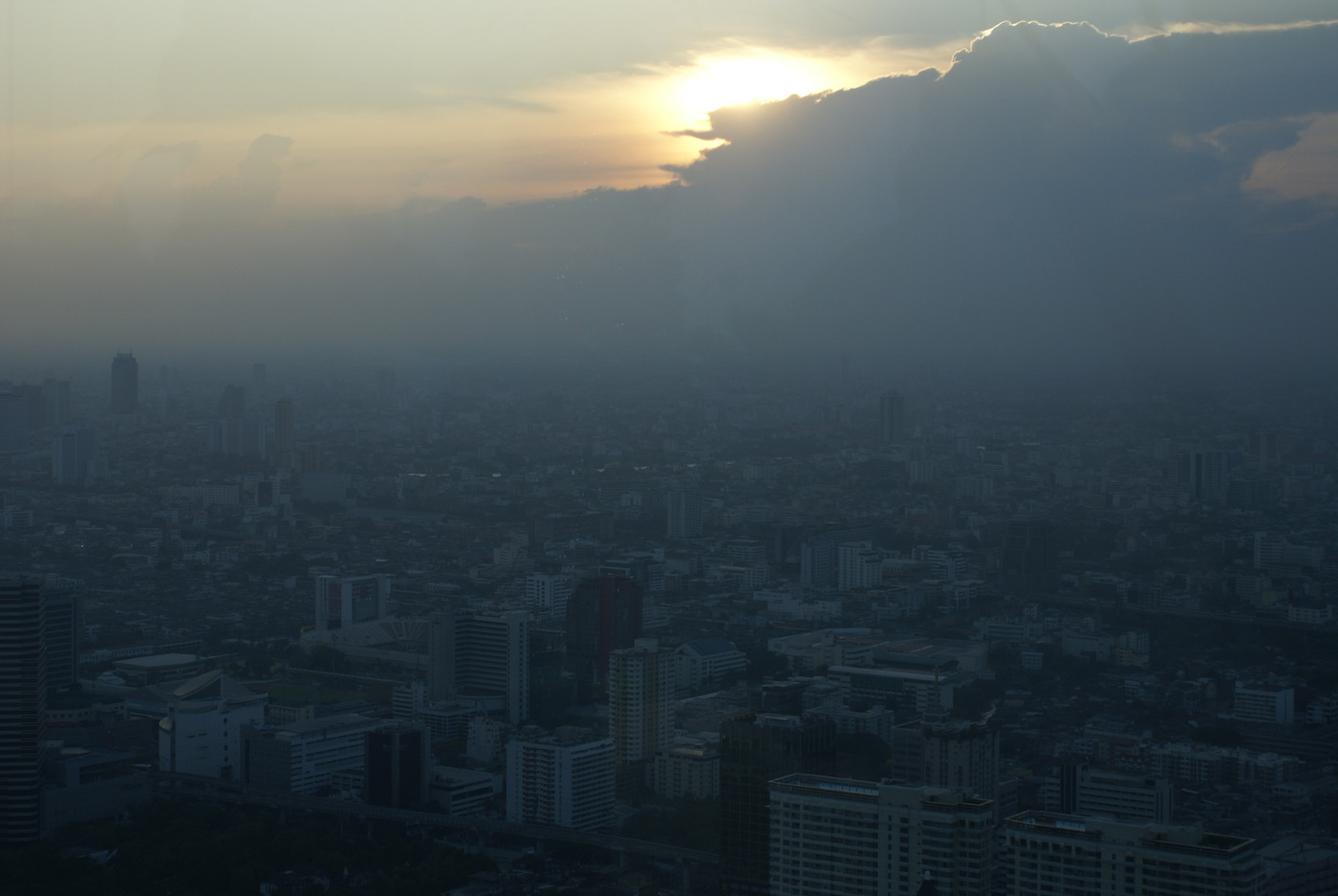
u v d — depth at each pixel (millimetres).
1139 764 185875
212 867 176875
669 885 163000
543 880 171875
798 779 149750
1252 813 166875
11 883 171000
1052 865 126625
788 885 146875
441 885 169875
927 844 133250
